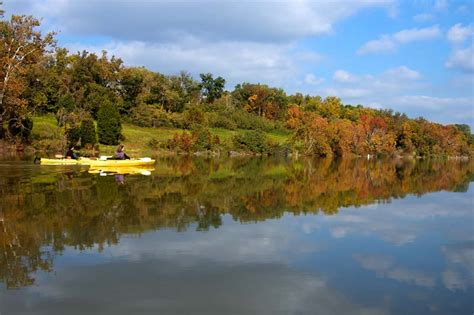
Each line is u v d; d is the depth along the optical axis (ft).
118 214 63.00
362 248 48.98
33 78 245.86
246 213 67.62
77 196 76.54
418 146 390.83
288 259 43.98
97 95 281.13
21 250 44.98
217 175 127.75
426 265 43.34
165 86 345.92
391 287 37.09
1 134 192.13
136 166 144.97
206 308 32.12
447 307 33.17
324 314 31.65
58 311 31.24
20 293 34.24
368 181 126.31
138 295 34.12
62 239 49.14
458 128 471.21
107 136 229.25
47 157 160.45
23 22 165.27
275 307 32.58
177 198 79.25
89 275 38.22
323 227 59.16
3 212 62.13
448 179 142.92
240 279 37.93
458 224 63.57
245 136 282.56
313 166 191.11
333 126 312.91
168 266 40.81
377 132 367.04
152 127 298.56
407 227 60.85
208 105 388.16
